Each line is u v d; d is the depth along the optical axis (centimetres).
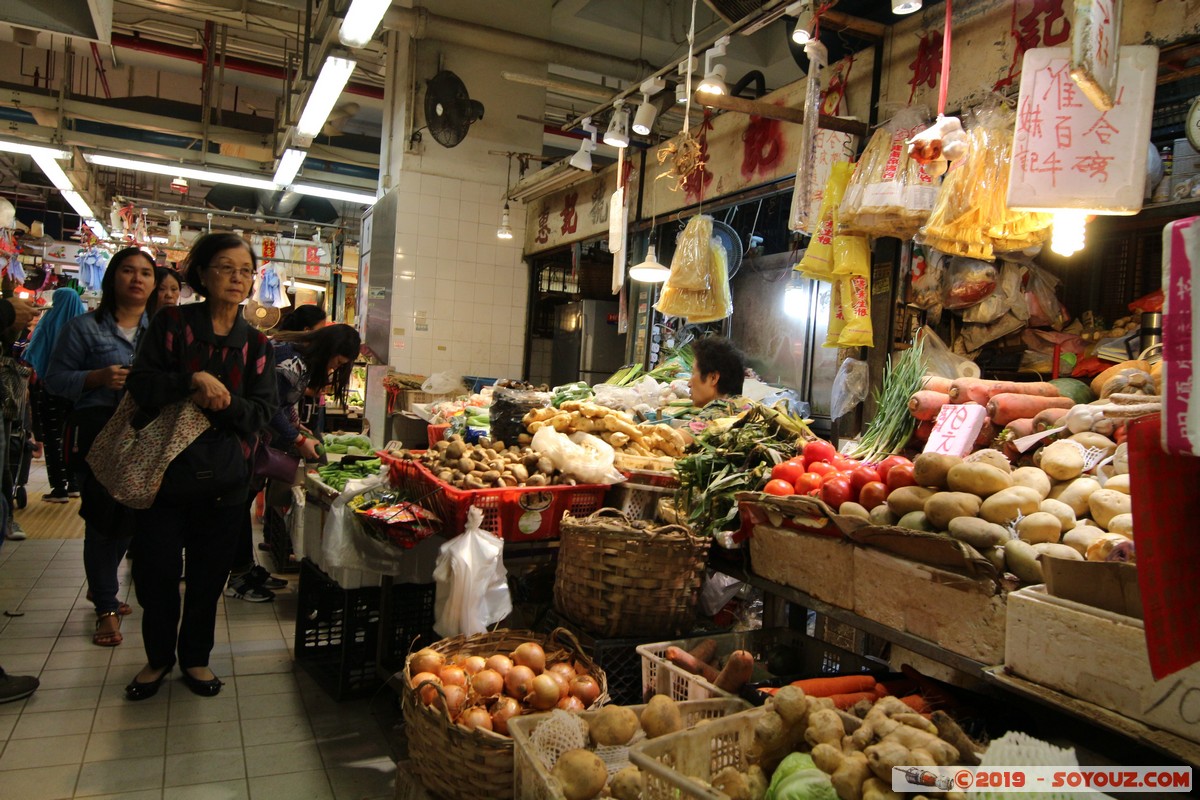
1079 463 181
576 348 695
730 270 434
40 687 298
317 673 323
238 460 290
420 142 721
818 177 338
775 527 221
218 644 357
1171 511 103
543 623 289
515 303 769
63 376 320
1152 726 129
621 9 756
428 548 296
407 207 721
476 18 720
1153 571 101
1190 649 104
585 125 516
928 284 311
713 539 250
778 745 163
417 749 204
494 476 285
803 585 213
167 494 279
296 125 700
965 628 166
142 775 243
